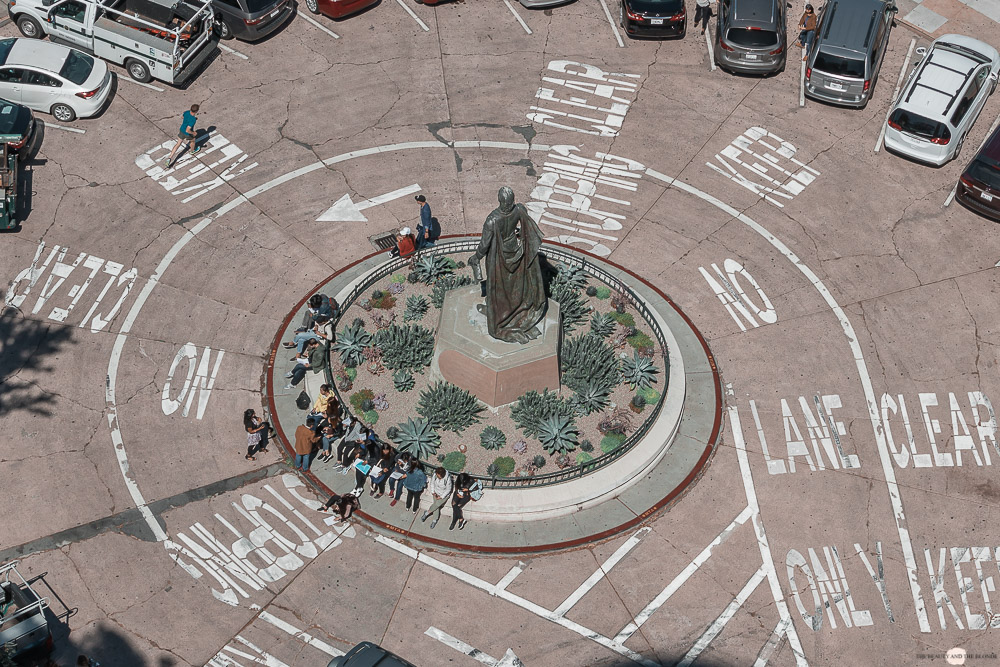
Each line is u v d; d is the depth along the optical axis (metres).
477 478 21.59
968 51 32.88
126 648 19.95
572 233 28.98
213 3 33.34
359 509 22.30
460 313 23.75
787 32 36.06
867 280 28.09
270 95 32.69
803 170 31.17
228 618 20.55
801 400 25.12
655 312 26.56
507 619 20.69
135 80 32.72
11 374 24.69
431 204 29.56
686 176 30.88
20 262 27.22
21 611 19.06
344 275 27.25
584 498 22.28
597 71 34.25
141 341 25.66
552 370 23.78
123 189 29.41
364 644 19.20
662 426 23.52
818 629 20.81
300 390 24.56
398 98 32.88
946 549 22.27
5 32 33.97
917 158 31.11
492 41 35.19
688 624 20.75
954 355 26.28
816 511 22.86
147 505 22.36
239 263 27.67
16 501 22.22
